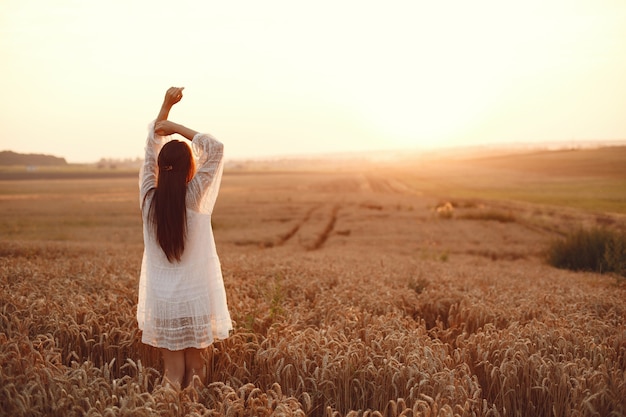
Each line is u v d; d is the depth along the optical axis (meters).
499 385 4.41
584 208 45.66
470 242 37.59
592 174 68.19
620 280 13.52
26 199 83.00
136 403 3.49
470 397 4.01
